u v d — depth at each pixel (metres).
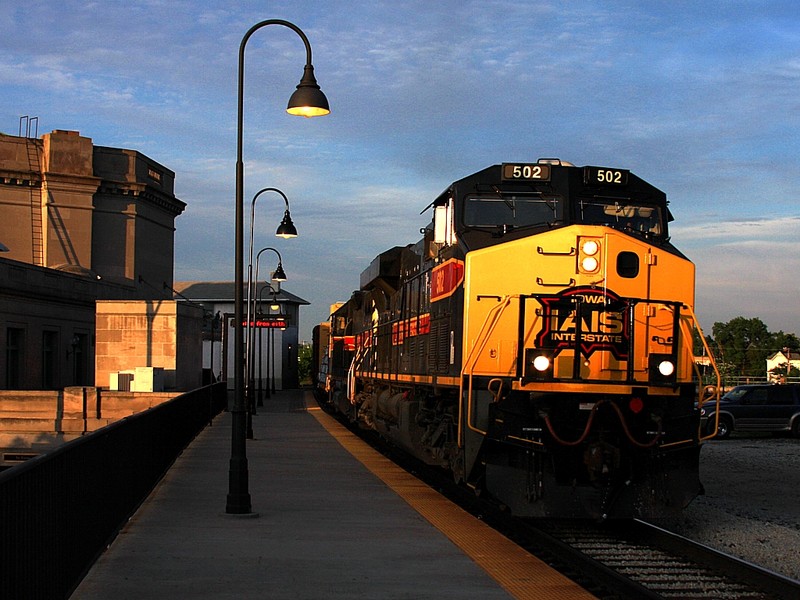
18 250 46.03
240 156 13.52
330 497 14.37
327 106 13.70
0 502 5.27
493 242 12.61
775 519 14.03
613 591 8.70
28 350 37.66
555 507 11.34
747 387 33.56
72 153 46.94
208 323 71.44
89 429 32.09
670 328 12.07
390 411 19.39
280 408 46.09
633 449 11.45
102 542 9.50
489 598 8.02
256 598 7.88
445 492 15.48
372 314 24.17
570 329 11.89
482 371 12.06
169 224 55.56
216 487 15.30
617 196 13.19
